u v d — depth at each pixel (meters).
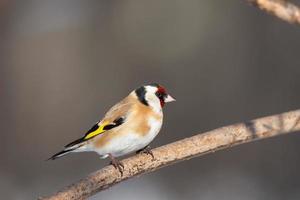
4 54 19.58
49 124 18.53
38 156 17.34
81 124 18.86
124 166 5.75
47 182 15.38
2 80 19.09
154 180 14.73
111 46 20.45
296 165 14.77
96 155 15.87
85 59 20.42
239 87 17.67
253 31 18.12
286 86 17.09
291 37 17.42
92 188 5.52
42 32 20.45
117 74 19.95
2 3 19.72
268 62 17.56
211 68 18.58
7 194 14.66
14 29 20.00
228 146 5.96
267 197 14.22
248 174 14.98
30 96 19.27
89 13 21.11
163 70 19.44
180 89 18.53
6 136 17.70
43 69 19.97
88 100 19.55
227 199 14.09
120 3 20.75
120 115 6.73
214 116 17.31
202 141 5.91
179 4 19.77
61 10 21.28
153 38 19.83
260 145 15.12
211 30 19.05
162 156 5.86
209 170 15.16
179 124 17.02
